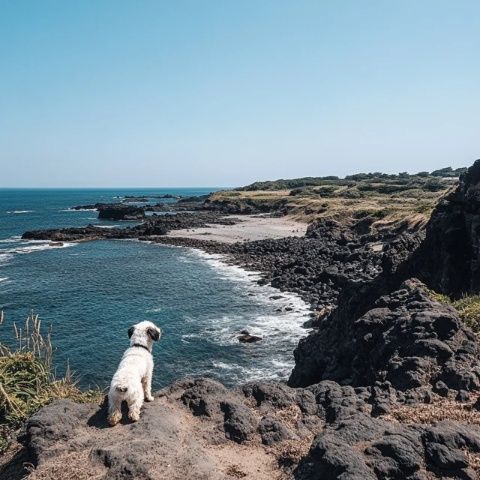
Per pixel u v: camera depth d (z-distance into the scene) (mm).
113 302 32062
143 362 7270
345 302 16203
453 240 16094
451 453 5262
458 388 7398
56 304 31625
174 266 45938
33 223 93188
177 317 28250
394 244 18047
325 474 5090
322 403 7477
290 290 34031
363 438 5629
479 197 15750
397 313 10766
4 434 7453
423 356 8375
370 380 9625
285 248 51562
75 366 20984
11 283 38125
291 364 20828
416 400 7203
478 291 14297
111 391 6508
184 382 7785
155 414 6668
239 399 7410
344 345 12570
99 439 6082
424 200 79188
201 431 6527
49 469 5566
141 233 69125
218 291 34875
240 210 105125
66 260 49781
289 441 6379
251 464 5957
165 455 5676
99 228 74000
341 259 41375
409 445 5363
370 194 102000
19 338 10414
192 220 87000
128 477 5285
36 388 8719
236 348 22812
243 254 51750
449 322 9086
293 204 97688
